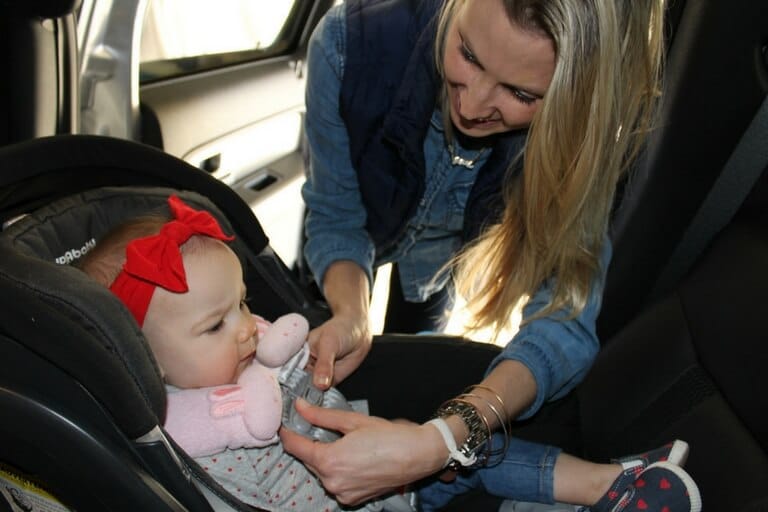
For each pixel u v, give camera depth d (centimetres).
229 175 199
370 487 94
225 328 97
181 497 78
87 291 71
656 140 129
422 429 96
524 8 82
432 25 108
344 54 116
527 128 110
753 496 98
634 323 138
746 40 114
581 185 98
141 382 73
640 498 107
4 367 70
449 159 127
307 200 139
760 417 104
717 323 118
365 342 123
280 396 98
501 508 124
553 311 114
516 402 106
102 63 150
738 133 121
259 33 219
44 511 89
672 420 120
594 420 133
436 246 153
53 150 87
